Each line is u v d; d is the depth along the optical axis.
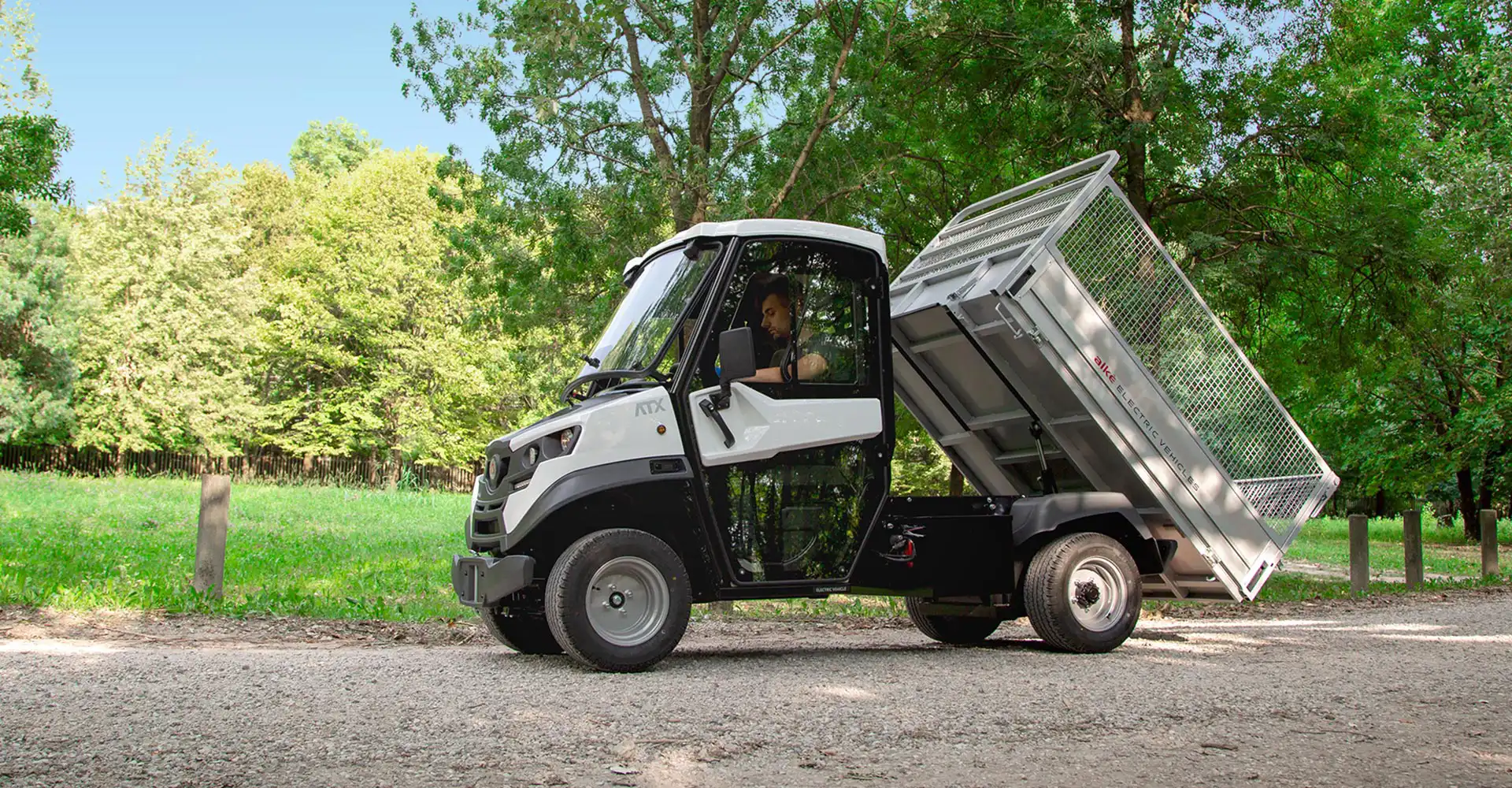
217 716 4.79
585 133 13.66
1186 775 4.12
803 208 14.28
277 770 3.93
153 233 46.56
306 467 49.38
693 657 7.34
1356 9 16.11
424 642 8.16
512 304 16.36
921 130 16.42
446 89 13.86
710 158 13.44
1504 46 25.41
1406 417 29.69
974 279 7.89
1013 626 10.23
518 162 13.50
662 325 6.92
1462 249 17.59
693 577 6.83
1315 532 34.97
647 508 6.66
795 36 13.86
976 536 7.65
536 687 5.79
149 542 14.93
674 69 13.46
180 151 48.09
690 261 7.20
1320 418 30.64
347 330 47.47
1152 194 16.42
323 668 6.27
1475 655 7.75
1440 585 15.19
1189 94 15.48
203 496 9.32
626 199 13.46
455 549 16.91
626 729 4.73
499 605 7.16
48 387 41.50
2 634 7.48
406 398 47.50
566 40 12.92
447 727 4.69
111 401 44.16
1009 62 15.81
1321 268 16.31
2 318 39.44
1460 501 37.16
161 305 45.16
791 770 4.10
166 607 9.01
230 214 49.72
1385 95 16.81
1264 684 6.24
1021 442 8.71
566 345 16.62
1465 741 4.80
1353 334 16.80
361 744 4.35
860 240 7.39
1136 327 7.92
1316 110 15.77
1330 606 12.18
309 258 48.75
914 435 17.48
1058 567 7.65
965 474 9.47
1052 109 15.49
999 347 7.93
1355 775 4.16
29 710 4.82
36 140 18.25
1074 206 7.68
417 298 47.34
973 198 16.83
